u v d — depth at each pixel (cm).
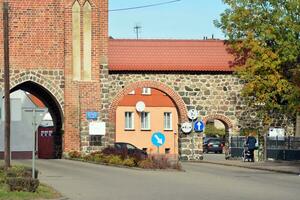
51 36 4438
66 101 4438
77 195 2123
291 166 3953
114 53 4772
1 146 3306
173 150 7100
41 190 2123
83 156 4262
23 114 2284
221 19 4731
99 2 4500
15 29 4384
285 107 4584
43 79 4419
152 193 2184
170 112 7106
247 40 4619
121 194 2153
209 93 4847
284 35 4562
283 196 2108
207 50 4925
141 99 7025
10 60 4369
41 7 4422
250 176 3134
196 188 2384
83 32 4475
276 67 4588
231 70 4850
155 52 4847
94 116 4466
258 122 4878
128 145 4544
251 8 4628
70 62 4441
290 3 4516
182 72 4816
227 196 2092
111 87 4684
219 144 7562
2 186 2089
